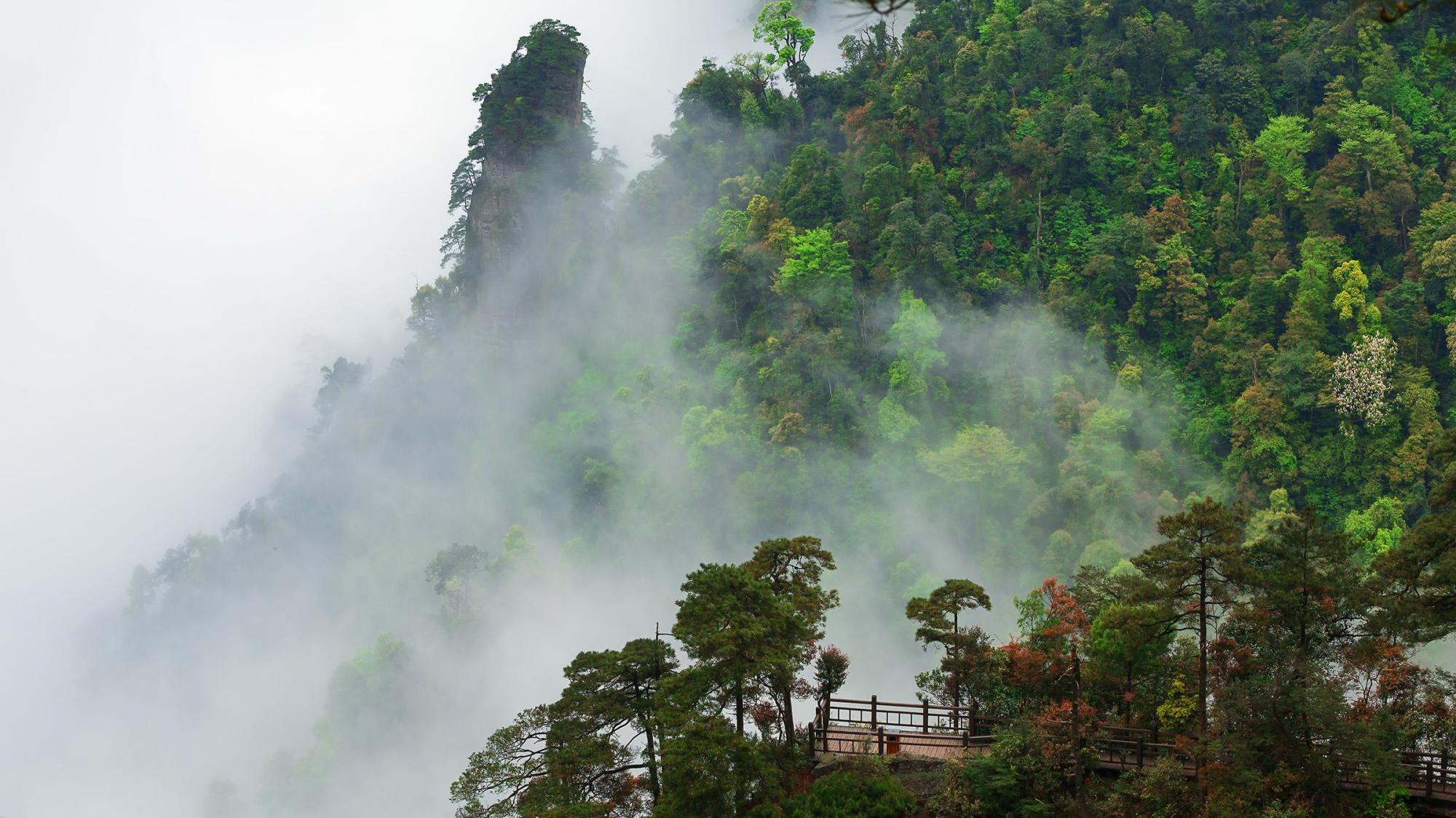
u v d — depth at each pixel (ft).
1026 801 148.15
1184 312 553.64
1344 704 141.69
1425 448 481.87
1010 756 152.05
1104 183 605.31
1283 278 544.21
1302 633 148.87
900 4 56.34
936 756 163.43
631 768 154.30
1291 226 590.55
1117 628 155.53
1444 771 141.38
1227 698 142.82
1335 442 499.10
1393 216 572.92
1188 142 606.14
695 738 143.33
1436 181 575.38
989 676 174.09
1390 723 142.82
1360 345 510.17
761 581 157.48
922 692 190.90
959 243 589.32
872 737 169.17
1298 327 526.98
